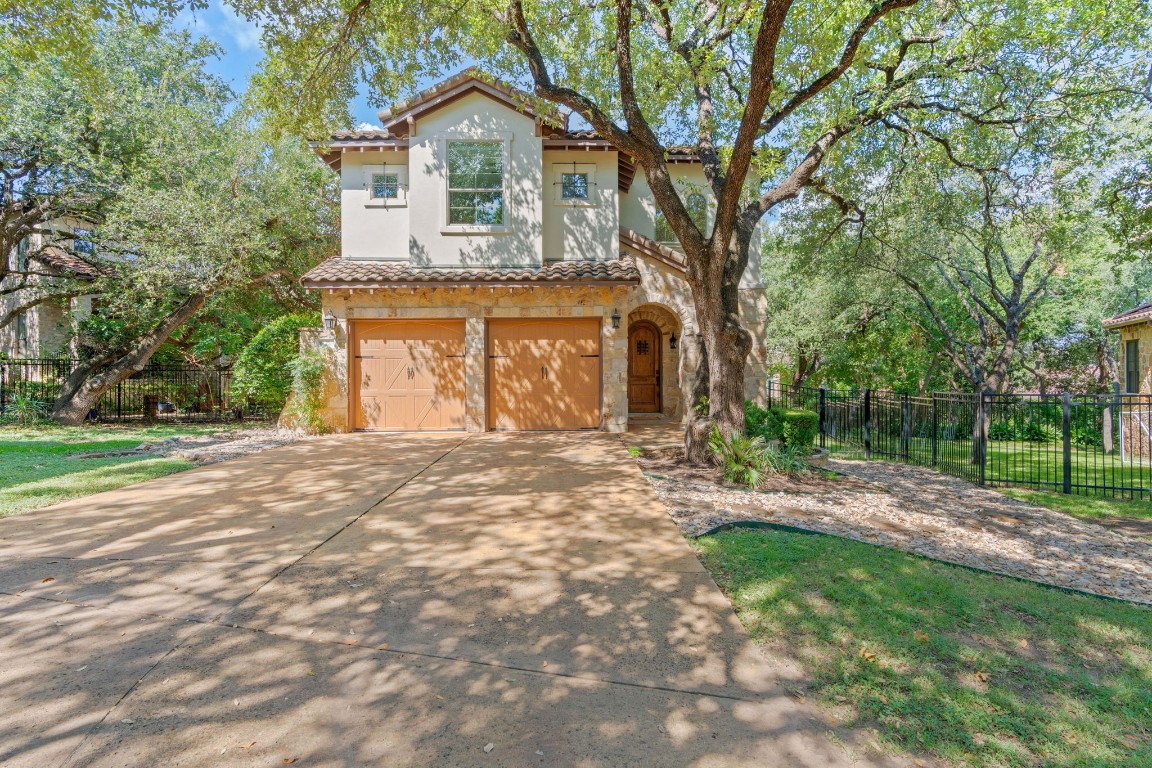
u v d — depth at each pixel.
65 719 2.49
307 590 3.95
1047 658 3.30
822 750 2.40
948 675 3.03
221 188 14.08
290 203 15.30
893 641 3.32
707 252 8.35
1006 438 17.67
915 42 8.91
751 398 13.74
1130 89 8.73
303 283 11.34
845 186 12.08
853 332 22.19
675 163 14.51
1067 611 3.90
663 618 3.59
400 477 7.75
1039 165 10.48
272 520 5.67
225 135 14.46
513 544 5.01
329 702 2.66
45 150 12.75
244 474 7.91
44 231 14.49
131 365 14.92
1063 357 19.91
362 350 12.29
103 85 10.81
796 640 3.33
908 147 11.23
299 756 2.29
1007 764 2.38
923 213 13.03
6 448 10.04
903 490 8.25
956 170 12.77
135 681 2.79
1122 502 8.32
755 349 13.82
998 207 12.04
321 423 11.97
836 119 8.70
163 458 9.13
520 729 2.49
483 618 3.56
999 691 2.89
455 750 2.34
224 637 3.26
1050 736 2.57
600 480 7.64
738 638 3.35
